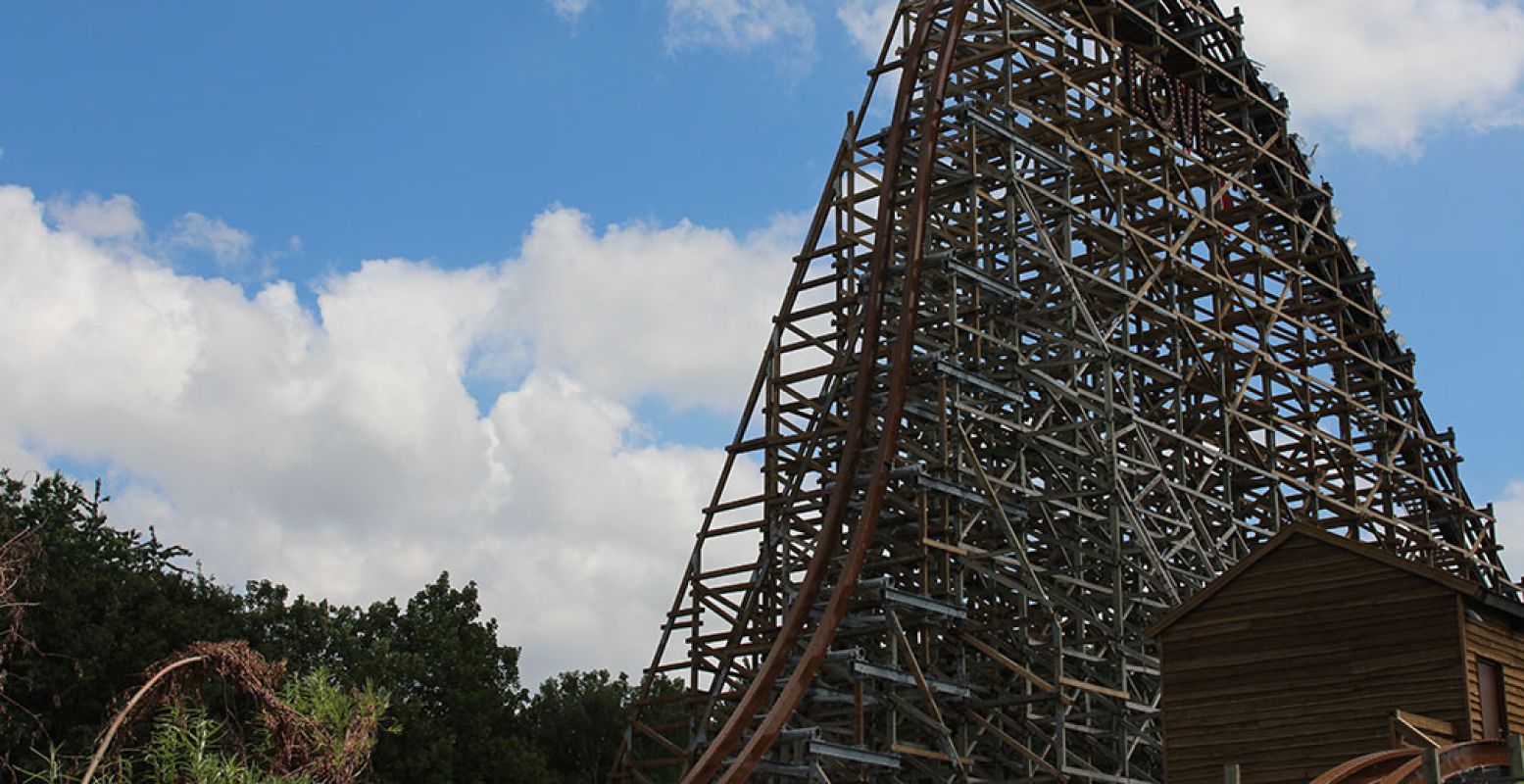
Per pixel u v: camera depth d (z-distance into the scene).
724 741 37.12
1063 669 42.72
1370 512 53.47
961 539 41.69
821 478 46.75
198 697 19.75
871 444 45.81
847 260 47.28
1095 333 44.56
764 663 39.06
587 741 75.88
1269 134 57.78
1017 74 48.31
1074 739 43.94
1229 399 50.91
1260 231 57.28
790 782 43.16
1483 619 30.02
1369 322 59.78
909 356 40.81
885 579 39.06
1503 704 30.05
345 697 20.20
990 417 42.72
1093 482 45.16
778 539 45.38
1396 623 30.03
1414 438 59.25
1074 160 48.91
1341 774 23.06
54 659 51.66
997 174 45.16
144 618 54.22
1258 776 30.98
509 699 66.94
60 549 55.94
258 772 18.33
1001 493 43.50
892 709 39.59
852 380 45.34
